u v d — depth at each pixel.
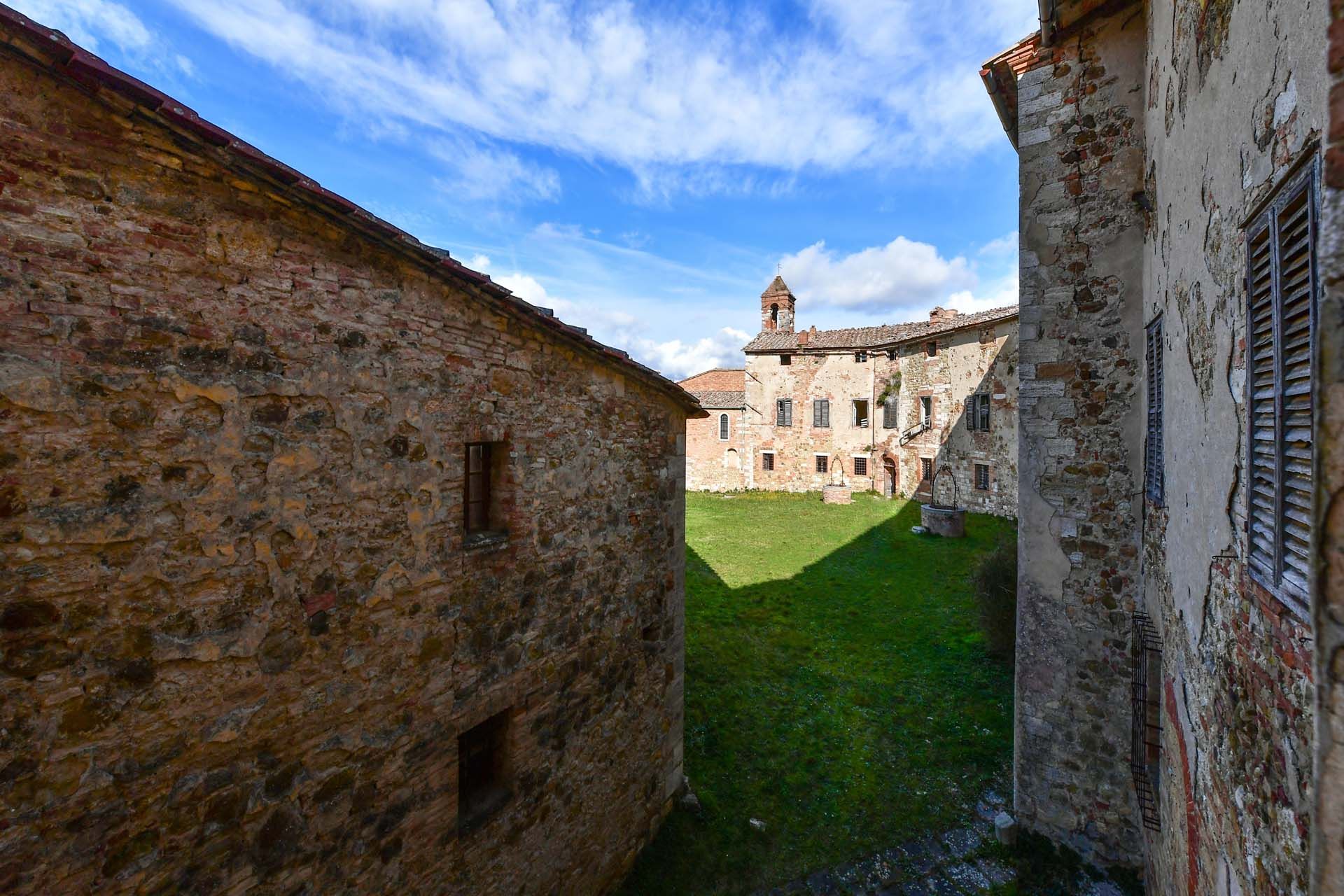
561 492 5.01
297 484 3.24
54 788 2.50
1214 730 3.09
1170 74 4.21
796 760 7.60
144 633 2.73
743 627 11.79
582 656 5.28
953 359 23.67
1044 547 5.92
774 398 31.08
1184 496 3.78
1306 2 1.95
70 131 2.48
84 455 2.54
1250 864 2.53
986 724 8.28
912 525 21.00
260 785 3.15
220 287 2.92
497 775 4.72
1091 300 5.67
